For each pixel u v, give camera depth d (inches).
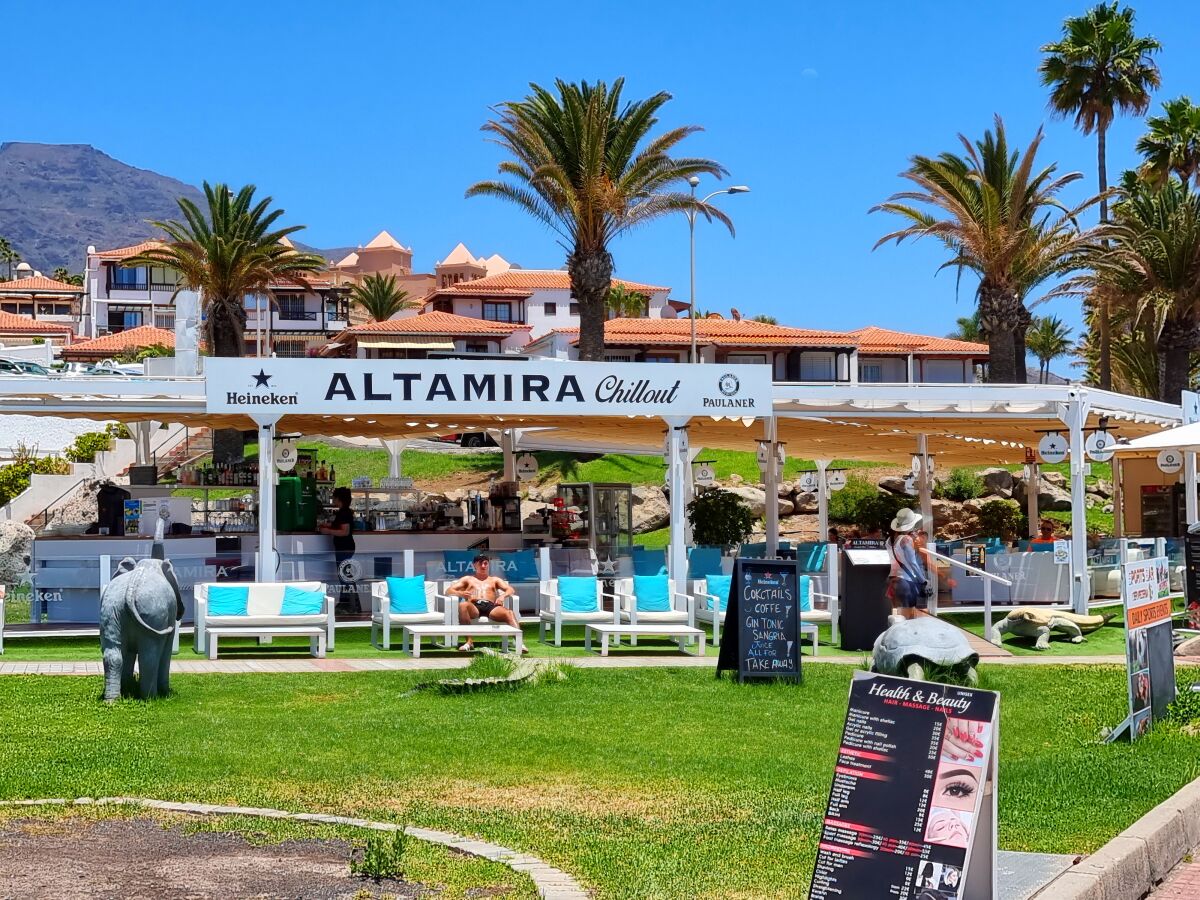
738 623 582.9
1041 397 852.0
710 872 282.8
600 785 375.9
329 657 673.0
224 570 767.7
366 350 3065.9
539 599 769.6
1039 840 308.5
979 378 3181.6
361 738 438.0
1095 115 2160.4
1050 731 475.5
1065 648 748.0
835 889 233.5
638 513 1897.1
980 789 227.0
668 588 755.4
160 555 525.0
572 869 285.3
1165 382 1678.2
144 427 1039.0
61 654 675.4
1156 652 475.5
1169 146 2092.8
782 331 2915.8
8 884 265.4
